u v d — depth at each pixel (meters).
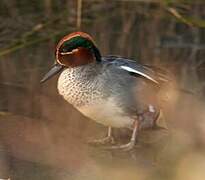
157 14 15.30
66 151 10.44
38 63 13.05
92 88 10.15
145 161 10.27
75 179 9.70
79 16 14.66
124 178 9.86
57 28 14.53
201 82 12.48
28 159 10.13
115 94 10.12
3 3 15.47
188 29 14.64
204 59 13.39
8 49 13.54
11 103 11.76
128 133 11.05
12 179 9.55
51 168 9.93
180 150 10.52
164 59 13.34
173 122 11.22
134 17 15.16
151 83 10.43
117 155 10.43
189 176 9.47
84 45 10.27
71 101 10.38
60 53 10.42
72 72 10.30
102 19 15.02
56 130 11.05
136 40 14.12
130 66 10.39
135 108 10.31
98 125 11.26
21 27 14.48
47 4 15.52
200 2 15.75
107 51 13.54
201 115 11.41
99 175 9.84
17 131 10.92
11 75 12.63
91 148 10.59
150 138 10.87
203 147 10.56
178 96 11.78
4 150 10.36
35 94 12.09
